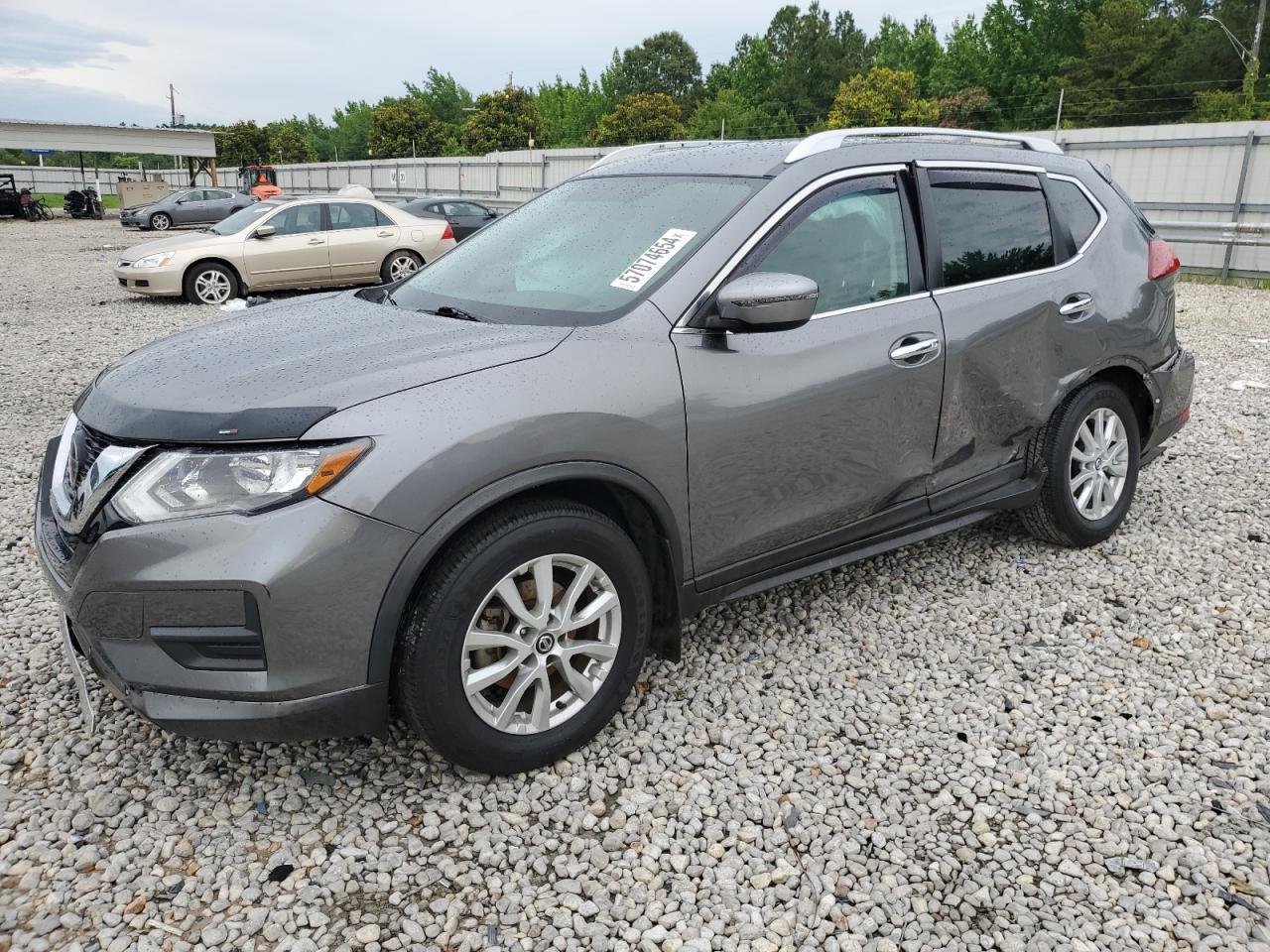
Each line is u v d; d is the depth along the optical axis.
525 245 3.40
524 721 2.67
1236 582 3.98
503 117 83.94
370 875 2.34
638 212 3.26
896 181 3.38
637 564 2.76
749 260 2.94
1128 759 2.82
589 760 2.80
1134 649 3.46
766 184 3.08
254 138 97.38
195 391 2.45
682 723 2.98
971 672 3.30
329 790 2.65
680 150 3.72
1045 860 2.43
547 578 2.57
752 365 2.89
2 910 2.21
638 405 2.64
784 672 3.29
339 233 13.45
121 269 12.72
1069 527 4.10
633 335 2.74
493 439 2.39
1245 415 6.60
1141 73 60.12
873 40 89.19
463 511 2.36
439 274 3.49
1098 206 4.08
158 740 2.87
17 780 2.69
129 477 2.33
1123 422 4.18
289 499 2.24
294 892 2.29
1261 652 3.40
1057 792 2.68
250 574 2.21
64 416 6.67
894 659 3.38
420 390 2.40
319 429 2.27
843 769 2.78
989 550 4.29
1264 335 9.78
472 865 2.40
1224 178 15.36
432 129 92.75
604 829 2.53
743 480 2.93
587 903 2.27
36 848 2.41
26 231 30.09
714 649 3.44
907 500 3.48
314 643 2.28
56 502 2.58
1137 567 4.12
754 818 2.58
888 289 3.29
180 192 31.16
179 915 2.21
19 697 3.12
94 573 2.30
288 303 3.53
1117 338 3.98
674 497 2.77
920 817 2.57
